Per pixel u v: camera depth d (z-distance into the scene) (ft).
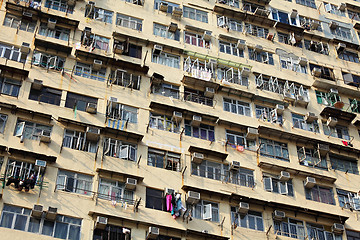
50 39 126.11
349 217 122.52
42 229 98.99
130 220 104.17
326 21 162.20
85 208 103.81
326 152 131.13
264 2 157.17
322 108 141.18
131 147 114.73
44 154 107.55
